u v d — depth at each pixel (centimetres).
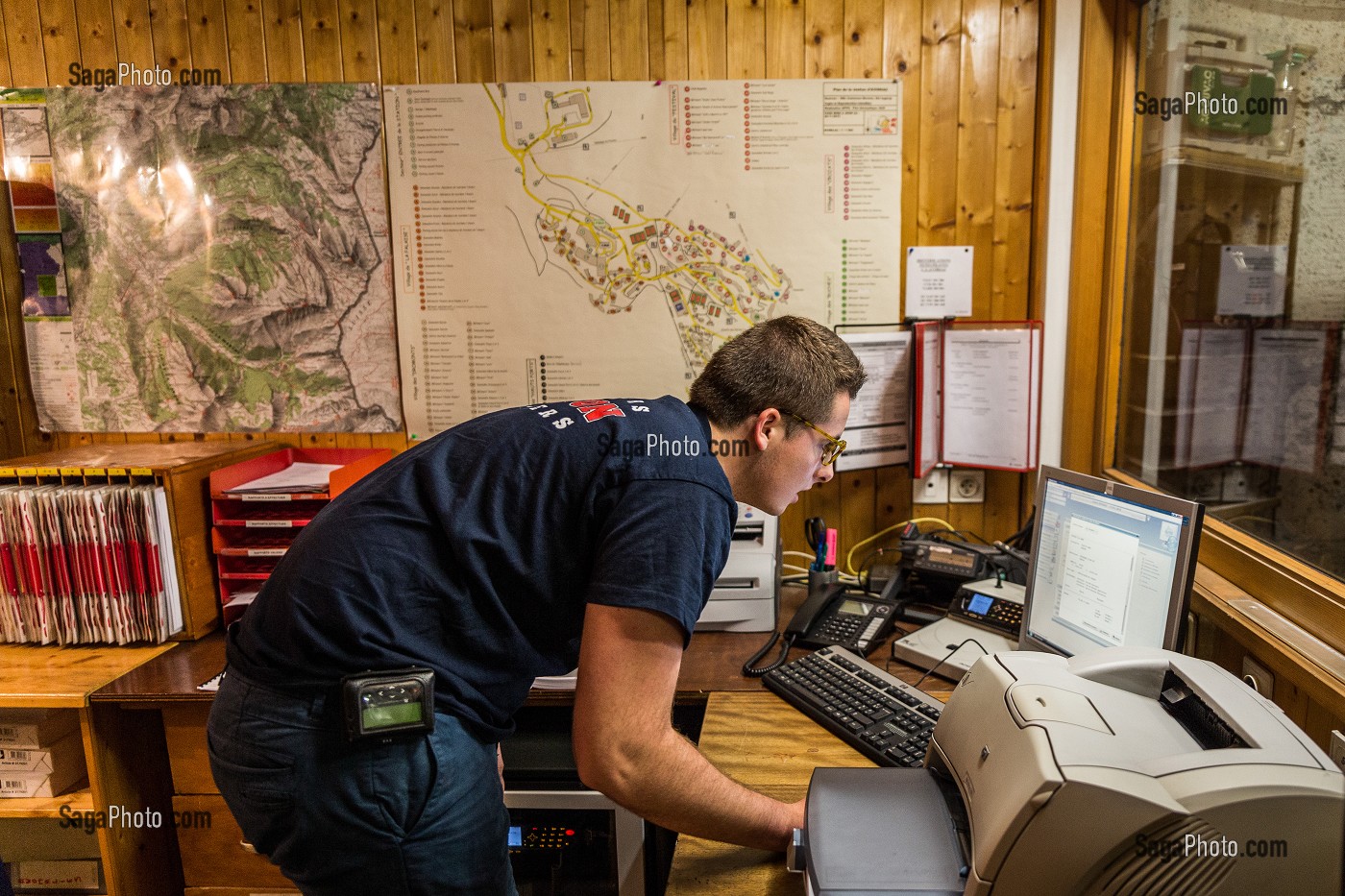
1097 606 137
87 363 227
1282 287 156
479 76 213
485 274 220
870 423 214
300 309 222
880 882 85
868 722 139
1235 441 167
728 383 112
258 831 110
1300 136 150
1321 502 146
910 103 211
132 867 180
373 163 216
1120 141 199
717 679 163
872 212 215
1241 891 75
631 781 94
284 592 108
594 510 104
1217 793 74
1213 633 146
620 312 221
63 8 214
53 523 183
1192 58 182
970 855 89
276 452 219
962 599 180
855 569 229
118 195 219
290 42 213
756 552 185
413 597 106
